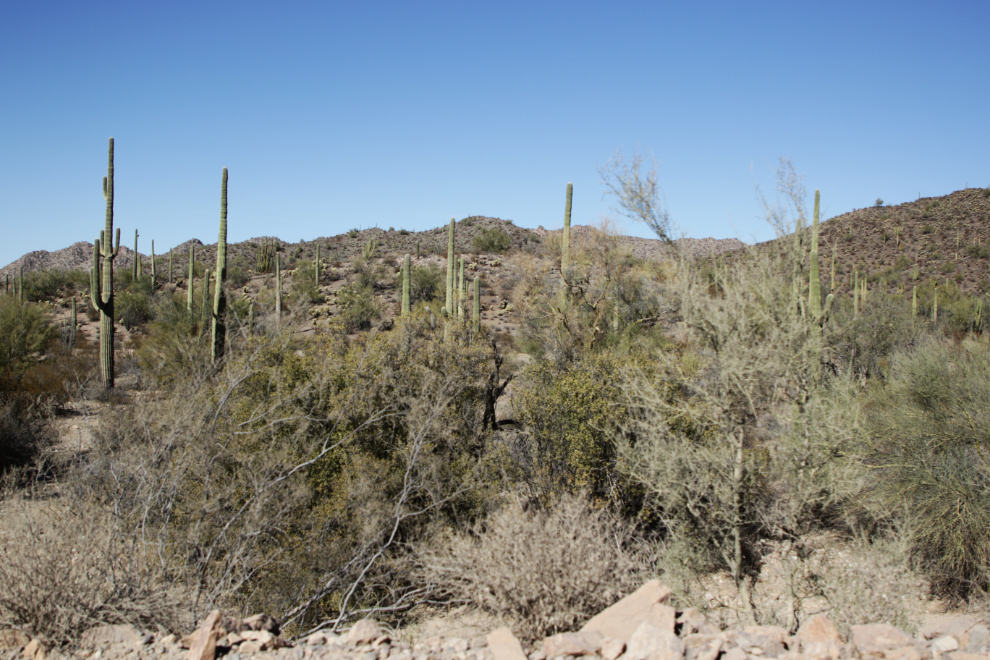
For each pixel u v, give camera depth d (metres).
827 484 6.32
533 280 17.50
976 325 27.56
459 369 10.14
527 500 8.53
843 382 8.04
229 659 4.25
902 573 6.71
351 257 67.19
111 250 17.80
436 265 52.34
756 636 4.05
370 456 8.39
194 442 6.70
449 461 8.84
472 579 5.87
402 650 4.32
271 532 7.07
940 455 8.06
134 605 5.04
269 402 7.98
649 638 3.83
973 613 6.68
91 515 5.62
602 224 14.70
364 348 9.50
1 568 4.77
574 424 8.78
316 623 6.82
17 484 8.45
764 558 7.92
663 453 7.05
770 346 6.00
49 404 13.36
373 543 7.34
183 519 6.58
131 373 20.78
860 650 3.87
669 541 8.09
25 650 4.42
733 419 6.53
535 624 5.28
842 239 70.50
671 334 10.09
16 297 19.31
